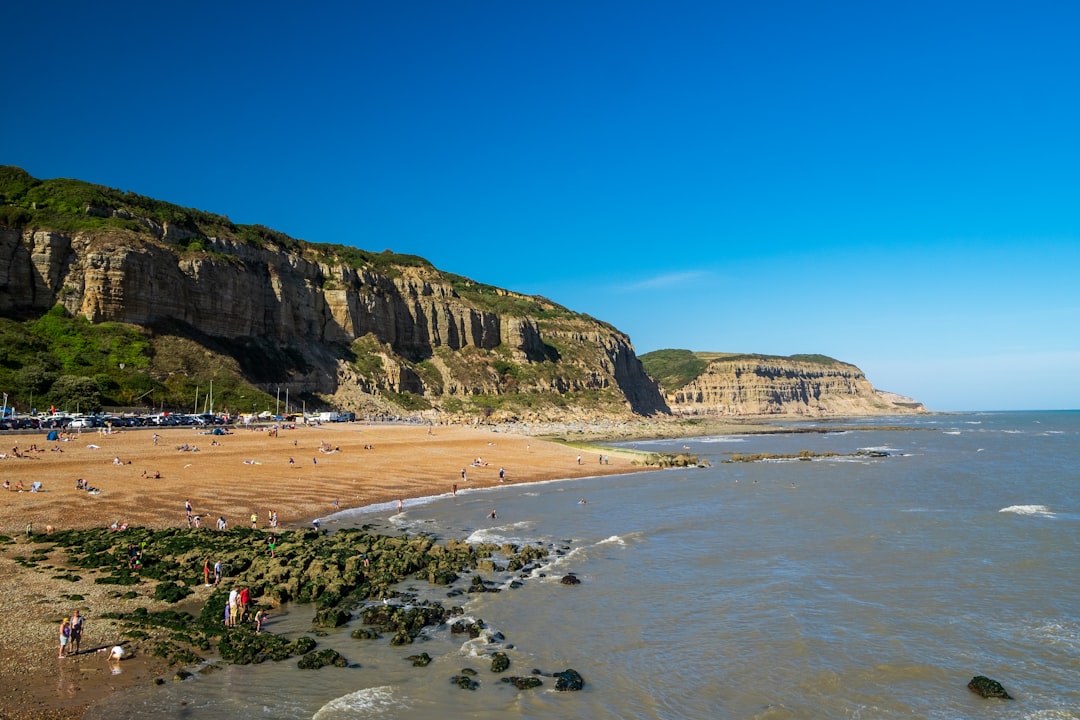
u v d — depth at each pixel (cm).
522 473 6750
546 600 2619
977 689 1859
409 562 2995
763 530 3953
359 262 16850
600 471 7169
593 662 2045
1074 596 2661
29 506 3694
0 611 2177
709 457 9612
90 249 9562
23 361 8138
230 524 3684
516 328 19000
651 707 1766
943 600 2620
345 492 5012
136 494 4191
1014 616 2441
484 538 3716
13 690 1666
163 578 2636
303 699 1739
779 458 9088
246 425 8875
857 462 8519
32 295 9119
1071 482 6228
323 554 2978
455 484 5803
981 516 4350
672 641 2216
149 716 1596
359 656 2038
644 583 2855
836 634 2277
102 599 2359
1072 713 1750
